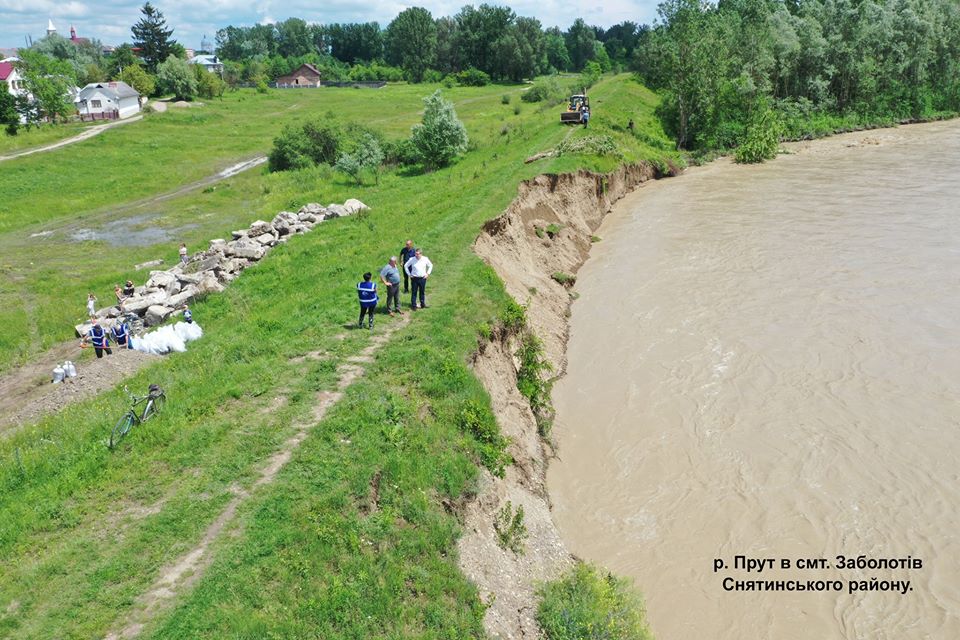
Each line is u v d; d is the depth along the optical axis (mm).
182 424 17594
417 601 13016
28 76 90500
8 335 31984
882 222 42750
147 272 39781
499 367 22500
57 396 23766
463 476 16281
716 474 20000
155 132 86812
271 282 31891
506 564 15453
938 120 87250
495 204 36375
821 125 79438
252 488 14891
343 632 11969
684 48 68625
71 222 54219
